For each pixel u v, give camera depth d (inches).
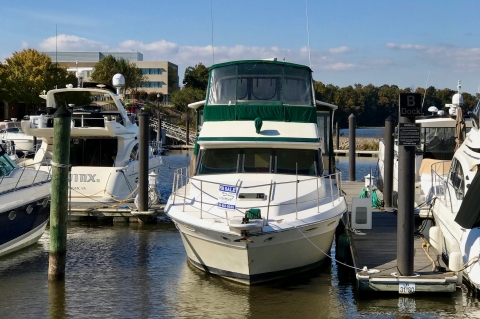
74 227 617.6
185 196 446.9
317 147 453.1
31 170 524.1
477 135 435.8
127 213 636.7
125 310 370.3
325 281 435.2
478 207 367.9
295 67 497.0
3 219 470.3
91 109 826.2
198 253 430.9
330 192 471.2
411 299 378.0
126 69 2888.8
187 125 2076.8
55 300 386.9
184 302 385.7
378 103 4165.8
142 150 631.2
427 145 722.2
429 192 587.8
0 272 446.9
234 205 401.4
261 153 455.5
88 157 722.2
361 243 470.6
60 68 2174.0
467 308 366.9
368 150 1977.1
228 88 490.0
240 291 405.1
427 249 448.8
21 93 2026.3
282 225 382.9
